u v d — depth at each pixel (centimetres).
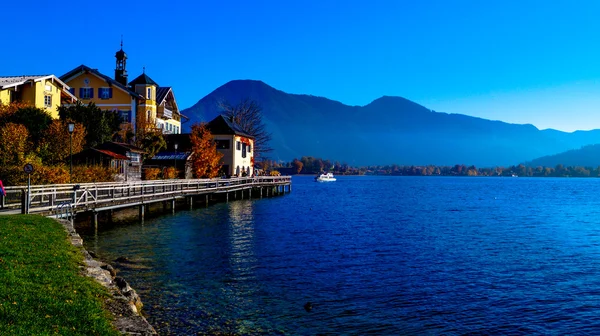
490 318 1602
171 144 7256
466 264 2409
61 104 5741
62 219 2491
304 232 3428
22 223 2077
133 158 5003
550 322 1579
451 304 1731
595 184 18888
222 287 1836
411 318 1576
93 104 5397
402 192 10625
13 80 4981
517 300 1802
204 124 7744
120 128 5981
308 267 2238
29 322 934
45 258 1489
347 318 1552
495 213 5481
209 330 1380
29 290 1127
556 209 6191
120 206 3328
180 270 2078
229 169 7812
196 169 6806
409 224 4153
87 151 4341
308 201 6906
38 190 2628
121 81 7481
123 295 1282
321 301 1714
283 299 1719
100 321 1019
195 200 5841
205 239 2927
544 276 2180
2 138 3638
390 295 1817
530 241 3234
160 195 4053
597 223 4475
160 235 3003
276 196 7794
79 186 2914
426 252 2720
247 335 1363
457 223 4312
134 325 1050
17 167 3331
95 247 2528
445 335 1445
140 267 2102
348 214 5012
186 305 1591
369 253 2644
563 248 2945
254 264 2261
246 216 4378
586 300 1814
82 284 1264
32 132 4312
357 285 1942
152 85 7138
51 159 4116
